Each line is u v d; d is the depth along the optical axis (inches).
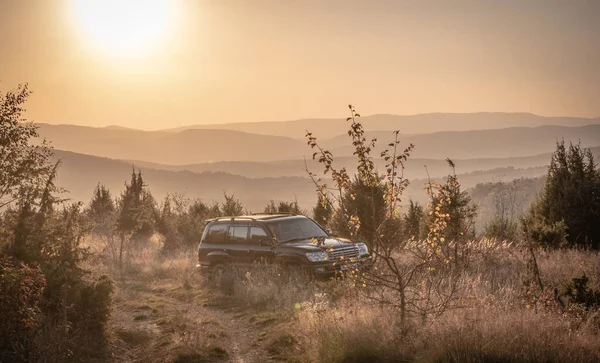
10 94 354.6
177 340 351.6
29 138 362.3
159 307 484.7
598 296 358.0
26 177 356.2
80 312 351.3
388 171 321.1
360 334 306.0
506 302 352.8
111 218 872.9
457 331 287.9
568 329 292.8
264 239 547.8
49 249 356.2
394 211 323.9
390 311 335.9
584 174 789.9
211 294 534.3
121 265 774.5
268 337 362.6
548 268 513.0
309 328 343.6
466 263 450.6
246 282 520.4
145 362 323.0
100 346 342.0
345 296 394.3
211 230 607.2
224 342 363.3
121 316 452.8
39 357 294.0
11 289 293.1
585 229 751.1
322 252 498.6
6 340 290.4
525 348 266.8
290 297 460.1
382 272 426.6
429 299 339.6
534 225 736.3
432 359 271.4
